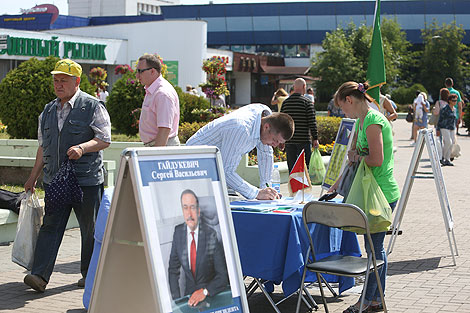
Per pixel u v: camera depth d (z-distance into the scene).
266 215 5.58
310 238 5.55
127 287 4.45
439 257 7.96
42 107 17.09
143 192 4.01
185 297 4.08
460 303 6.12
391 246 8.18
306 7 67.12
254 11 68.00
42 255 6.45
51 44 37.66
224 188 4.50
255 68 59.25
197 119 22.55
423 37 68.94
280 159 16.20
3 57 35.03
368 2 67.62
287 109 12.60
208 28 69.56
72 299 6.26
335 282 6.46
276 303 6.08
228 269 4.38
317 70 59.66
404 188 8.05
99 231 5.82
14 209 8.47
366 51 60.34
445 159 18.92
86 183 6.48
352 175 6.00
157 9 120.94
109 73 43.25
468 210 11.33
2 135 19.34
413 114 25.36
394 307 6.00
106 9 113.31
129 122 20.72
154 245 3.97
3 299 6.21
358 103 5.86
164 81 7.01
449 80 21.23
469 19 68.88
